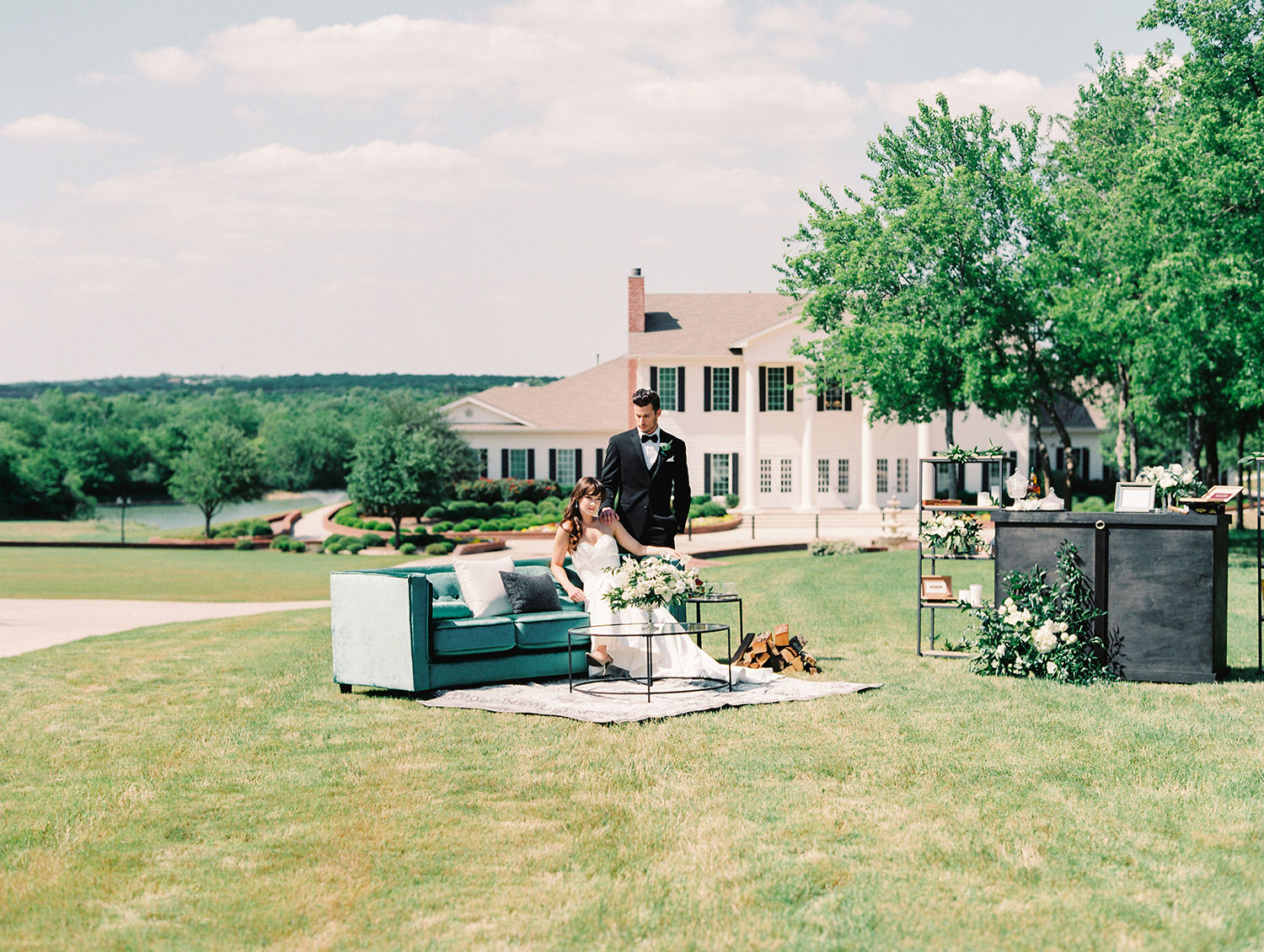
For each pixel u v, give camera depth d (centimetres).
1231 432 3284
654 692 923
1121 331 2169
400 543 3988
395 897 478
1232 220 2067
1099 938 430
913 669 1038
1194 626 950
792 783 641
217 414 12875
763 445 4438
